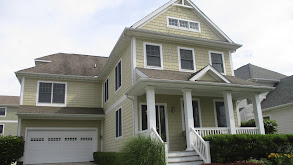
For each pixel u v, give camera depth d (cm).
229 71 1461
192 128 1058
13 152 1436
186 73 1284
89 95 1950
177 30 1404
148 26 1330
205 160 955
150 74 1078
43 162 1667
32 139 1675
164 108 1278
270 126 1417
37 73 1789
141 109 1200
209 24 1498
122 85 1384
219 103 1429
